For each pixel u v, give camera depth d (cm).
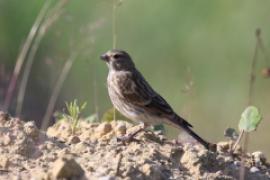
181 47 2144
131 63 1230
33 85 1866
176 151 995
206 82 2111
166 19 2148
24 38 1995
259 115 1045
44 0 2047
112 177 894
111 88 1216
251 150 1992
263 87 2091
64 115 1105
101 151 983
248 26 2145
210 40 2142
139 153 981
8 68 2000
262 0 2142
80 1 1997
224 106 2073
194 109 1981
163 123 1167
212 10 2156
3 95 1625
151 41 2139
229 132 1106
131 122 1238
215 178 969
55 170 885
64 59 1581
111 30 2059
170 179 946
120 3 1280
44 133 1014
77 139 1012
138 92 1185
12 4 2084
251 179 1005
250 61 2112
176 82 2112
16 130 984
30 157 959
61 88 1923
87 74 1958
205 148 1039
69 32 1730
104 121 1174
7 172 927
